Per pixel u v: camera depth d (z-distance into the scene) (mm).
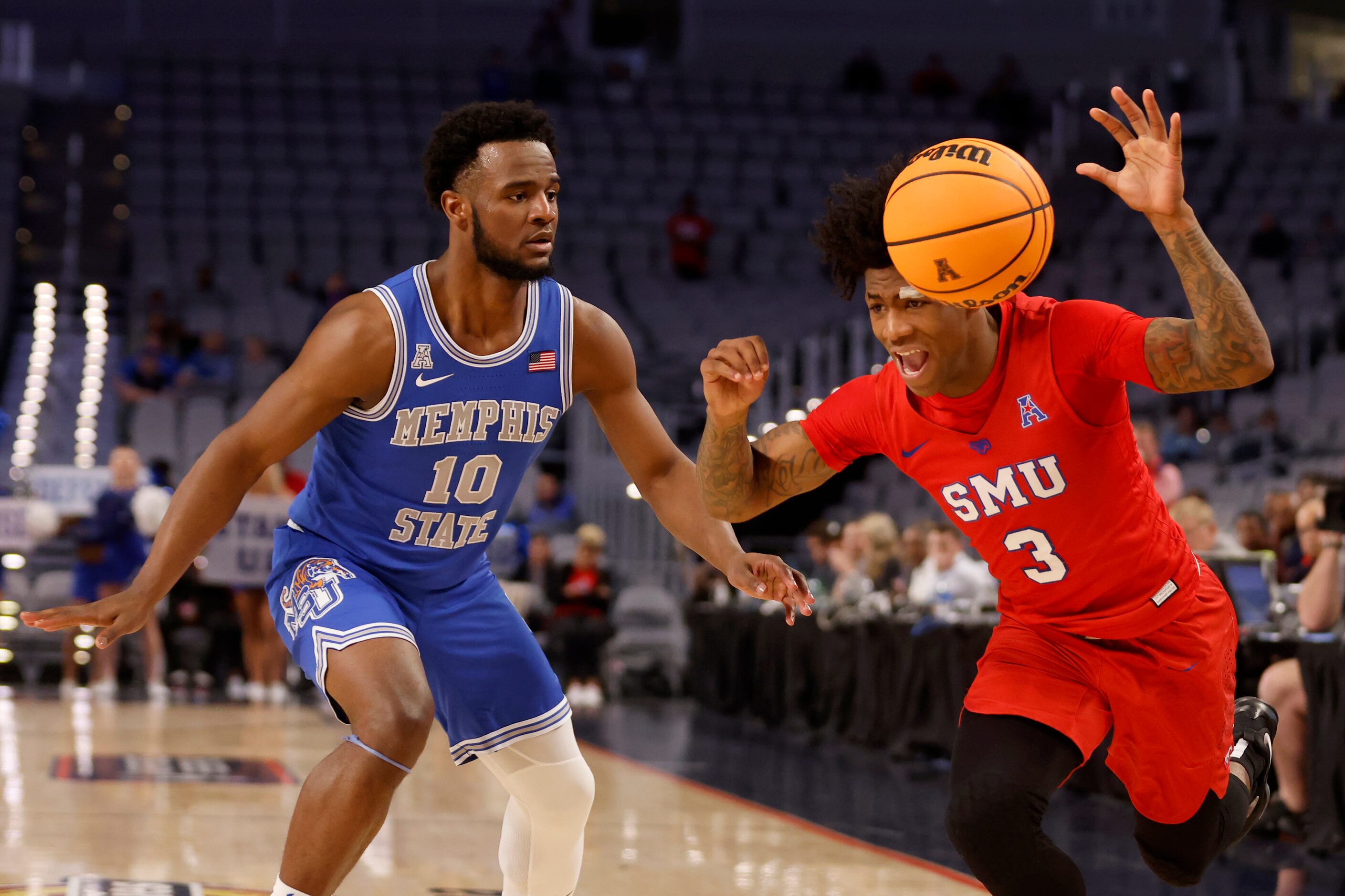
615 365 3445
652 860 5344
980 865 2854
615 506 15539
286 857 2844
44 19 23703
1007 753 2930
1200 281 2668
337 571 3268
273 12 24328
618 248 20891
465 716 3396
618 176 22578
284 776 7285
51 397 17438
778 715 10984
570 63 24609
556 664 13195
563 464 16125
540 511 14828
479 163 3105
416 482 3262
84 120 22641
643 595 14266
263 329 18125
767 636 11148
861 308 18172
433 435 3217
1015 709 3031
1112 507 3010
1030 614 3225
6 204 20281
